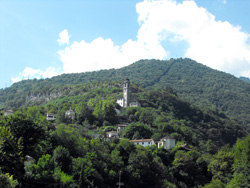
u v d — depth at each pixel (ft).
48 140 313.12
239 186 307.37
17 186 196.95
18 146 195.93
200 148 590.55
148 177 363.15
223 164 392.68
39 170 239.50
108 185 321.32
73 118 624.18
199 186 381.81
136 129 545.85
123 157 386.93
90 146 365.20
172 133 560.61
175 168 410.52
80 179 271.69
